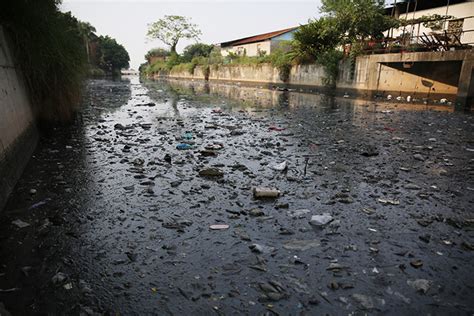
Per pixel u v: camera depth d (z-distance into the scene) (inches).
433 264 108.5
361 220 139.9
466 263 109.2
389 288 96.5
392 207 153.2
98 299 91.8
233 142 282.5
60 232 128.4
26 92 276.8
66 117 351.3
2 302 90.2
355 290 95.6
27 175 193.2
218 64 1528.1
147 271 104.6
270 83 1102.4
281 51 1095.6
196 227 133.2
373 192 171.9
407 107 538.3
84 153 242.4
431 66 611.8
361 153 249.3
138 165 214.4
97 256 112.6
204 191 170.9
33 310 87.6
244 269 105.6
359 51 734.5
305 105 572.7
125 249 117.0
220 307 88.8
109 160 225.1
